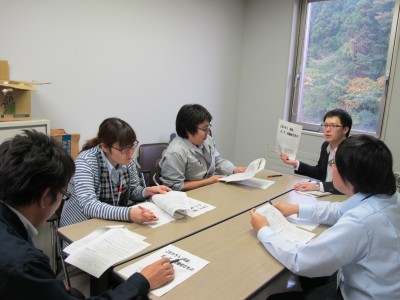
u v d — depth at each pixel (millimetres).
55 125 2688
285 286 1956
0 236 769
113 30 2910
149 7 3137
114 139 1628
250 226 1523
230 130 4359
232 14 3986
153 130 3434
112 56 2949
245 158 4402
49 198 846
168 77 3455
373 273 1076
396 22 3133
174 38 3420
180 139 2305
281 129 2504
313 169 2516
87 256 1196
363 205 1125
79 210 1678
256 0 4008
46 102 2600
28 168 786
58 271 1842
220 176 2340
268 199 1911
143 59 3191
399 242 1085
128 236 1358
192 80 3709
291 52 3820
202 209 1713
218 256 1242
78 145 2531
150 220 1479
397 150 3213
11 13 2314
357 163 1100
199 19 3625
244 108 4320
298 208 1597
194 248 1297
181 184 2193
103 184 1763
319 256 1104
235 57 4172
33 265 757
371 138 1131
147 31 3168
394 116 3205
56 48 2586
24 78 2449
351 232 1070
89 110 2875
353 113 3570
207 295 1008
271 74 3992
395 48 3146
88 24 2736
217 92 4043
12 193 793
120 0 2908
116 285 1134
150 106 3350
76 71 2734
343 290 1186
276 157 3621
